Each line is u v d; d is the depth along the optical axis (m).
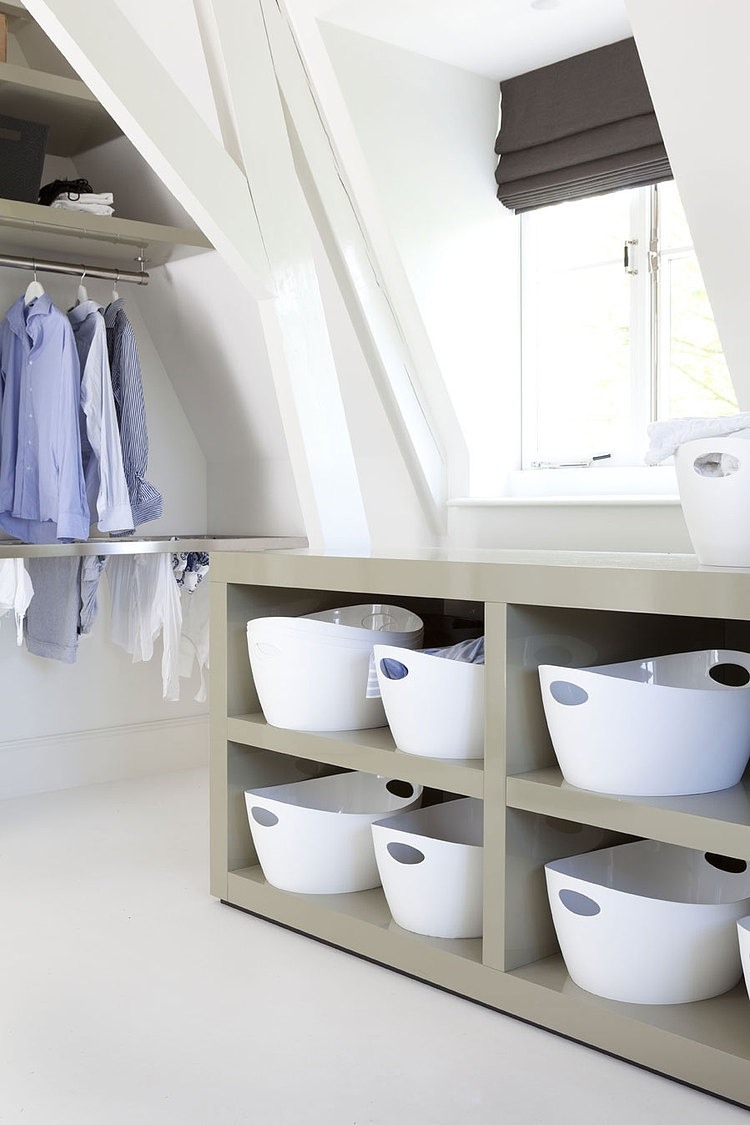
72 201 3.00
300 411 2.76
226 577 2.32
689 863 1.98
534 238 3.18
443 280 3.01
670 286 2.95
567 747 1.75
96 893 2.45
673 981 1.69
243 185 2.63
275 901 2.23
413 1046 1.73
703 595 1.55
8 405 3.16
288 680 2.18
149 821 3.07
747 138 2.14
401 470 3.22
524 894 1.86
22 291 3.35
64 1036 1.76
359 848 2.20
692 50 2.08
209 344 3.45
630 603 1.64
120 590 3.44
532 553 2.31
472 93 3.01
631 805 1.65
